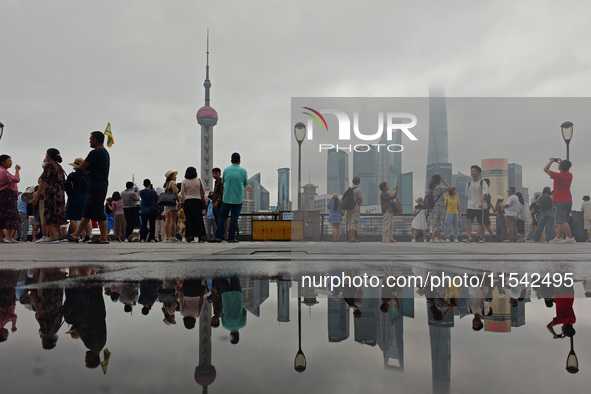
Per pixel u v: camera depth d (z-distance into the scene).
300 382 0.41
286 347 0.56
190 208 8.13
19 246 5.66
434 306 0.95
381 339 0.62
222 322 0.75
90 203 6.54
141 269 1.98
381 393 0.37
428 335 0.64
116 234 11.39
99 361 0.48
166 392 0.37
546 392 0.38
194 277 1.61
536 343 0.59
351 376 0.43
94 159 6.34
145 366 0.46
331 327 0.71
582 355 0.52
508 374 0.44
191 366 0.46
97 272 1.84
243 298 1.08
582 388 0.39
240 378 0.42
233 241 8.27
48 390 0.37
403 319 0.79
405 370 0.45
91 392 0.37
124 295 1.11
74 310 0.87
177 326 0.71
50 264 2.31
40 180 6.98
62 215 7.09
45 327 0.69
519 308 0.92
